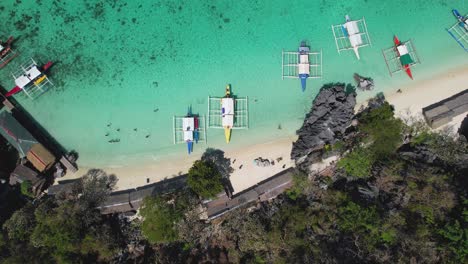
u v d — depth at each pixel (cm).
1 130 4353
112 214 4431
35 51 4625
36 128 4541
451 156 4316
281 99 4597
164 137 4566
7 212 4356
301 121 4584
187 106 4591
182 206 4141
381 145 4306
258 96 4597
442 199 3994
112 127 4572
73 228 4028
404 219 3997
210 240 4384
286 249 4109
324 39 4644
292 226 4169
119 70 4638
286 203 4338
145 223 4075
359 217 4012
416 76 4581
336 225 4144
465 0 4662
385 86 4578
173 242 4375
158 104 4597
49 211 4088
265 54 4641
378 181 4253
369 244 3956
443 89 4559
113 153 4544
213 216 4309
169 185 4453
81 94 4603
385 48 4616
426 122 4506
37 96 4559
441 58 4597
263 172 4519
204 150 4553
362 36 4628
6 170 4403
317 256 3988
